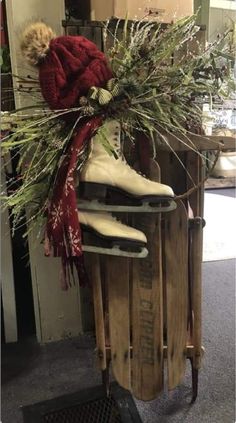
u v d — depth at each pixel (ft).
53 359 5.49
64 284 3.88
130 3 4.14
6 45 4.84
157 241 3.92
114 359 4.23
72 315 5.88
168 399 4.70
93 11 4.56
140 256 3.77
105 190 3.56
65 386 4.96
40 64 3.44
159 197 3.54
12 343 5.84
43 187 3.74
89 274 4.71
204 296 6.96
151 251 3.95
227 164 13.25
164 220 3.93
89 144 3.53
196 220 4.02
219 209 11.42
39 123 3.55
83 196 3.58
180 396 4.75
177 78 3.55
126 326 4.16
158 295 4.07
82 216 3.65
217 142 3.79
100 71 3.44
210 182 13.41
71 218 3.41
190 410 4.54
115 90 3.45
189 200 4.08
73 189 3.41
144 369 4.29
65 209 3.41
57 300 5.76
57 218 3.45
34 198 3.80
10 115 3.77
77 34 4.58
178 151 3.94
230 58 3.62
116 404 4.61
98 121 3.50
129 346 4.22
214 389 4.85
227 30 4.10
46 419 4.44
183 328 4.26
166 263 4.05
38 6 4.59
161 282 4.07
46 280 5.64
